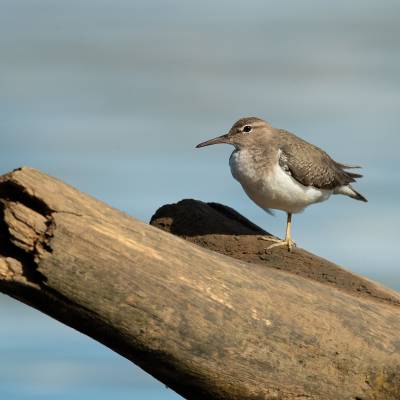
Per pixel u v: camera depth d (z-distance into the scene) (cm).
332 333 1242
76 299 1123
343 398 1249
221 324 1184
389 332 1278
